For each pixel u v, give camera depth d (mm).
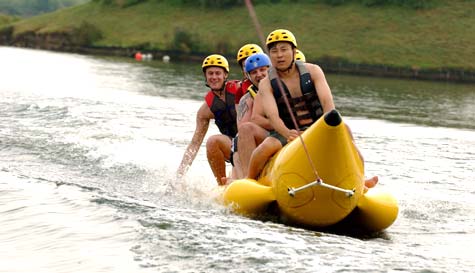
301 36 97438
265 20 106125
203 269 7383
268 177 10766
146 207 10141
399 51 89500
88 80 46719
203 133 13992
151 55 96688
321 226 10266
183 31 100125
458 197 13992
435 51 88625
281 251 8031
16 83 40281
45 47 107938
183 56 98250
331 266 7578
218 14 113750
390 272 7508
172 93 39875
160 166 15180
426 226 11172
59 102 29531
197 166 15648
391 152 20828
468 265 8227
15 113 23625
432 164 18688
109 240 8461
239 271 7332
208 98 13695
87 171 14094
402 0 103875
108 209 9953
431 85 68250
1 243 8484
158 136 20406
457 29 94688
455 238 10289
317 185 9703
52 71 54094
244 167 11711
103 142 18016
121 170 14406
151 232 8711
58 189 11461
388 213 10305
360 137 24562
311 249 8234
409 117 34812
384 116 34562
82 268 7500
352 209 10094
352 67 86125
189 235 8586
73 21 122938
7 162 14461
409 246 9438
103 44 106938
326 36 96750
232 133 13734
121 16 121125
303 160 9805
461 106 44062
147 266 7508
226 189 11203
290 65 10898
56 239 8562
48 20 126812
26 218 9539
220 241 8336
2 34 118938
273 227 9531
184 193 12406
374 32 96500
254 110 11797
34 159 15031
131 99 33844
